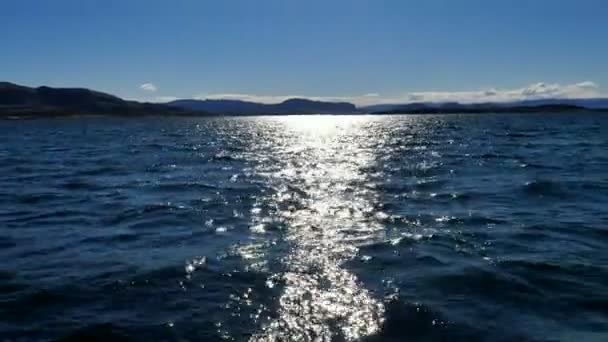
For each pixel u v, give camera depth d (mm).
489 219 15305
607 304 8570
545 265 10633
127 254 12023
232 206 18047
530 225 14430
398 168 28688
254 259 11516
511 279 9812
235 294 9336
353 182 23500
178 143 58531
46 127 121812
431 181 23203
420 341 7422
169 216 16422
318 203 18422
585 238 12914
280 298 9133
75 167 32156
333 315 8375
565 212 16141
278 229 14508
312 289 9555
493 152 38562
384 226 14703
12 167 32562
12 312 8539
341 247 12492
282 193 20719
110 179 25906
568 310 8367
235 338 7590
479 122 127500
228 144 56156
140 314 8445
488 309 8445
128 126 130125
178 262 11266
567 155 35250
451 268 10594
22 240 13484
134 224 15336
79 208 18000
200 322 8133
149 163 34219
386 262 11180
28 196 20734
